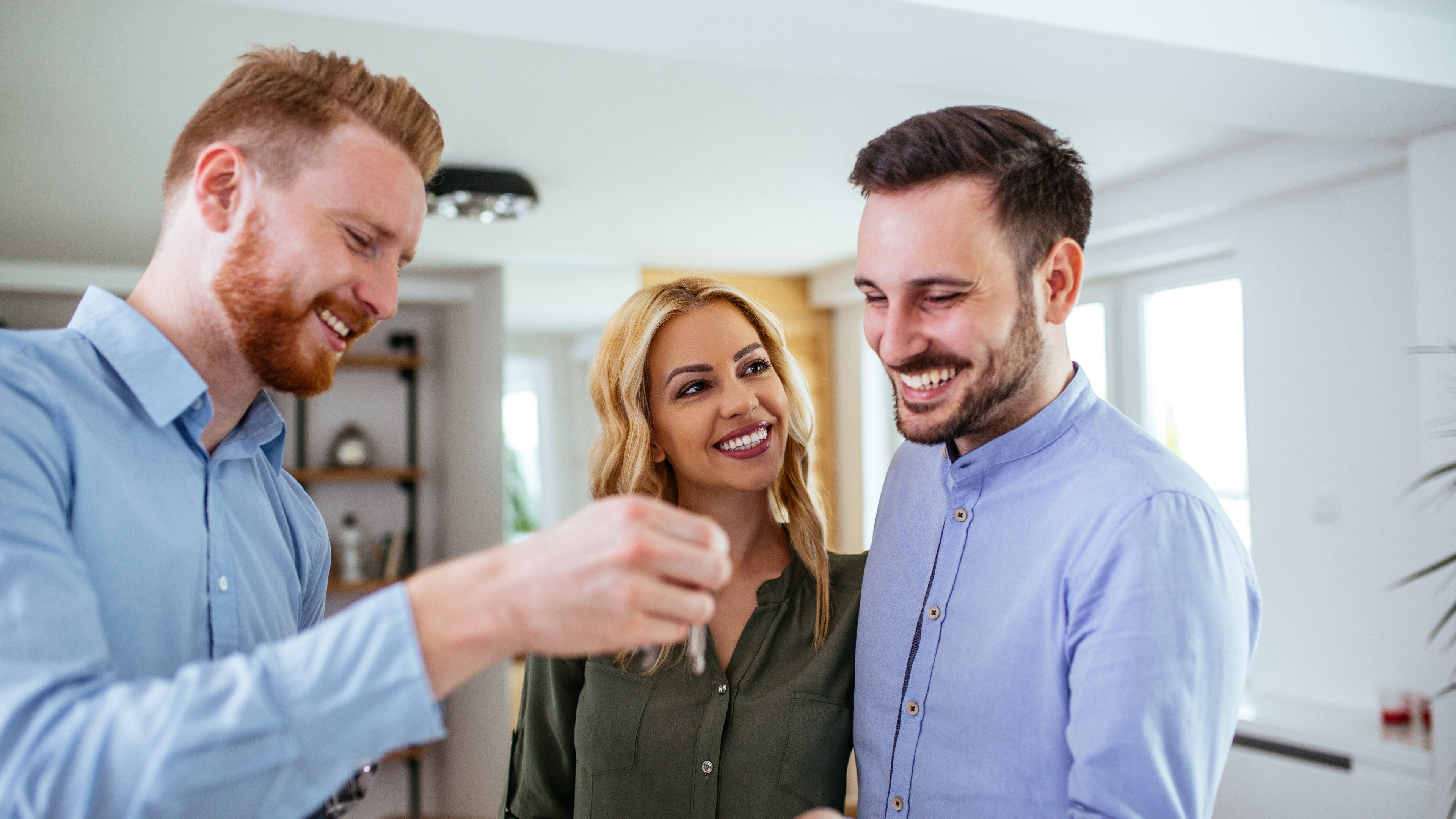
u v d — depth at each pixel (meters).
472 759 4.92
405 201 0.87
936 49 1.89
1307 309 3.27
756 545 1.44
